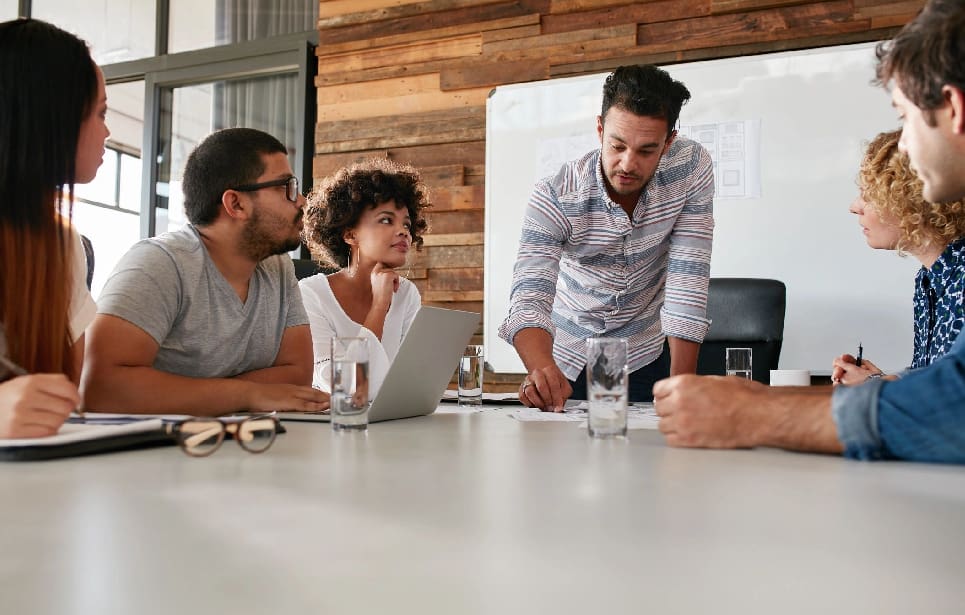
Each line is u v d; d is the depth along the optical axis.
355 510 0.53
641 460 0.80
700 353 2.47
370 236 2.29
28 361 1.14
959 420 0.76
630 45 3.76
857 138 3.34
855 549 0.44
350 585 0.36
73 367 1.23
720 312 2.47
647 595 0.35
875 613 0.33
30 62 1.14
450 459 0.80
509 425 1.21
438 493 0.60
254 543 0.44
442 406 1.70
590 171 1.99
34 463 0.75
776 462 0.79
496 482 0.65
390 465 0.75
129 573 0.38
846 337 3.32
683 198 2.01
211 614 0.32
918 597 0.35
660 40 3.72
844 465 0.77
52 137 1.15
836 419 0.82
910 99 0.86
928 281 1.71
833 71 3.38
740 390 0.90
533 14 3.95
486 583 0.37
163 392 1.38
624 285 2.08
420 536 0.46
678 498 0.59
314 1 4.51
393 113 4.22
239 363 1.74
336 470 0.72
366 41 4.30
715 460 0.80
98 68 1.25
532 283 1.95
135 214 4.81
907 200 1.66
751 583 0.37
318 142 4.37
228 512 0.52
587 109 3.78
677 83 1.82
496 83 4.01
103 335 1.43
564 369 2.16
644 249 2.04
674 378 0.94
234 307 1.69
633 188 1.87
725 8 3.59
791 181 3.42
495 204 3.92
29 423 0.82
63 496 0.58
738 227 3.48
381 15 4.26
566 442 0.96
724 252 3.49
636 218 2.00
